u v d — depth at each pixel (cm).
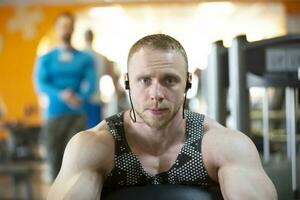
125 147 125
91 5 786
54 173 317
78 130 319
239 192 112
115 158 124
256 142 270
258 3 807
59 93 315
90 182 115
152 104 114
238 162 120
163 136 122
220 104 203
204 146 124
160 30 942
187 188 118
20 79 779
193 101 368
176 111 117
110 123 129
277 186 183
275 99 314
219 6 815
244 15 883
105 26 891
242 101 190
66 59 322
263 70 189
